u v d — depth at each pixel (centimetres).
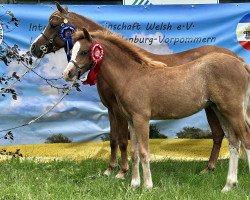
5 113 753
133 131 582
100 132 768
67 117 764
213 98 569
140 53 575
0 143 757
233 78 562
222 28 766
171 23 764
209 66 564
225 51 683
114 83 572
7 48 702
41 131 762
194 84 563
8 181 607
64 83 760
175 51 768
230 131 583
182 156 769
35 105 758
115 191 569
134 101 560
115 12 764
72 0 947
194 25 765
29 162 705
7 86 746
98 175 623
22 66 752
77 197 537
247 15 764
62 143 766
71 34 684
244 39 766
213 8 764
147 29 764
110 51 570
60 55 756
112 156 678
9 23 750
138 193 553
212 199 539
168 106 564
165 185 577
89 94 764
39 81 757
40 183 598
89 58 561
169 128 768
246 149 566
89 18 721
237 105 565
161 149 770
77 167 677
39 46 706
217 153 687
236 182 576
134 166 580
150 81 563
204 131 767
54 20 700
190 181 615
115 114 651
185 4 764
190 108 567
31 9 759
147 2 842
